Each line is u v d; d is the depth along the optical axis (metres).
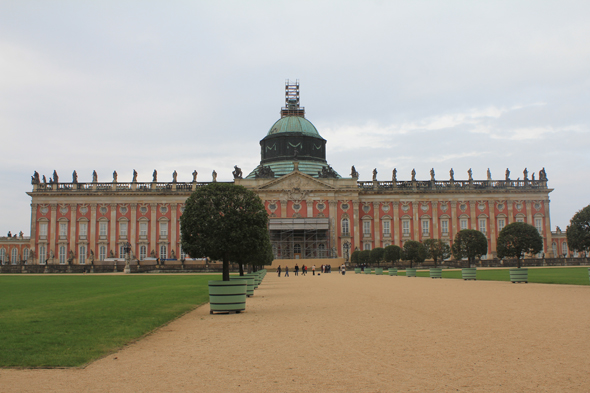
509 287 45.31
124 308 30.27
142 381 13.64
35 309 29.64
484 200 128.75
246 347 18.16
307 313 28.03
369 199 128.50
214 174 126.88
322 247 125.25
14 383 13.41
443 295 38.06
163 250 125.31
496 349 17.03
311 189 124.69
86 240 124.88
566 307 28.31
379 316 26.00
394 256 91.31
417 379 13.48
